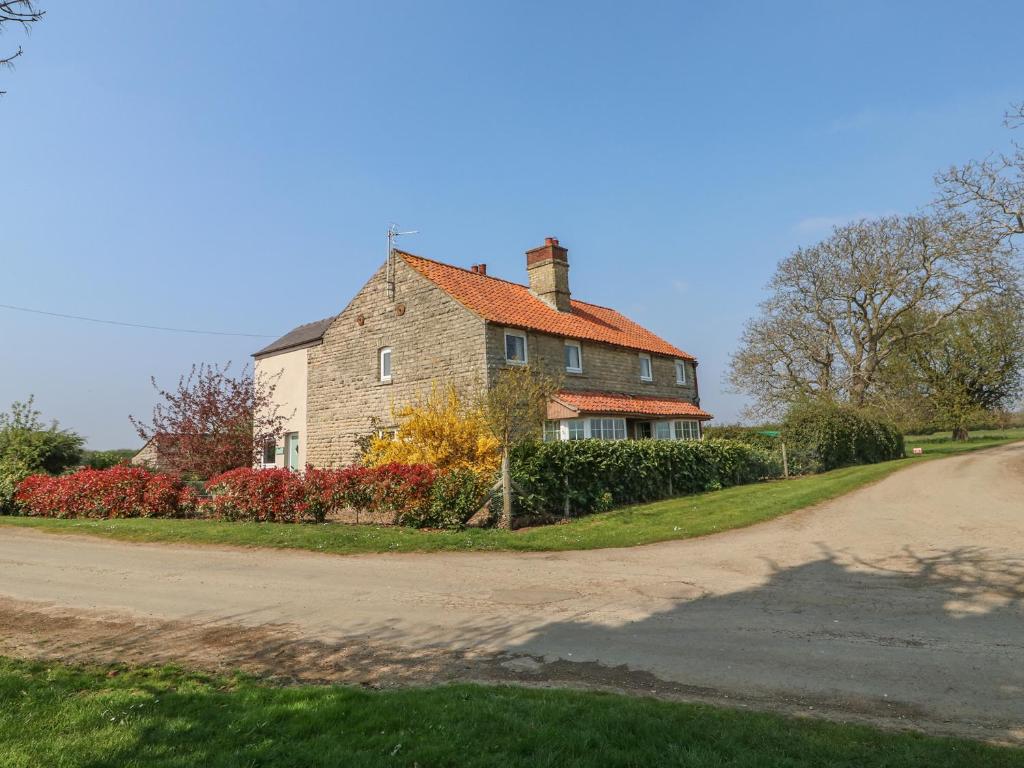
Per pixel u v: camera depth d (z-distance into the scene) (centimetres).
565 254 2702
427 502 1438
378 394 2398
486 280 2580
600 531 1326
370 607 839
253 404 2381
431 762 400
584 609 797
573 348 2473
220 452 2239
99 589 984
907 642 638
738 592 852
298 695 519
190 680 584
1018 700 498
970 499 1484
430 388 2214
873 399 3619
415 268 2322
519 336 2231
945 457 2817
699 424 2941
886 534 1158
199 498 1838
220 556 1248
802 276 3775
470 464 1592
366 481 1518
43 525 1762
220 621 792
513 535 1309
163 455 2266
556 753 407
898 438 3353
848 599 798
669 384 2983
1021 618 695
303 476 1702
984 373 4491
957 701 500
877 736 430
